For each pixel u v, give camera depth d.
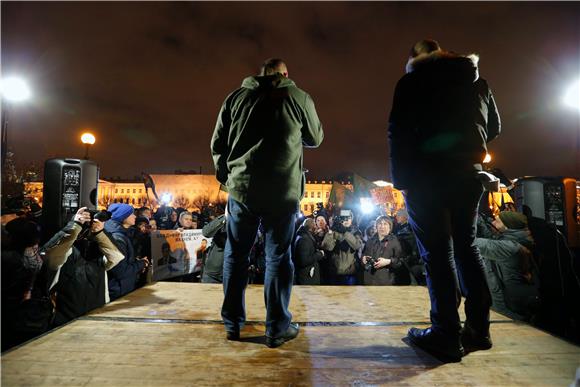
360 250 6.56
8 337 3.29
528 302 4.05
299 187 2.31
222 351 2.10
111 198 94.94
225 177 2.46
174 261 6.70
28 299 3.40
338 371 1.86
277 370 1.86
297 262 5.72
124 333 2.36
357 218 9.59
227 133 2.40
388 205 10.05
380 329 2.49
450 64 2.11
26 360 1.93
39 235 3.56
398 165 2.11
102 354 2.03
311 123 2.38
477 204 2.15
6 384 1.68
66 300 3.73
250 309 3.01
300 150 2.33
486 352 2.10
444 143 2.07
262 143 2.19
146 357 1.99
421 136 2.10
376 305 3.14
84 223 3.78
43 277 3.60
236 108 2.32
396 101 2.15
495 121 2.34
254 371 1.85
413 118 2.10
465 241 2.17
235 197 2.21
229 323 2.29
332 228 6.79
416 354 2.07
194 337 2.32
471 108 2.12
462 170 2.07
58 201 4.16
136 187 95.56
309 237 5.82
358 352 2.10
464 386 1.71
